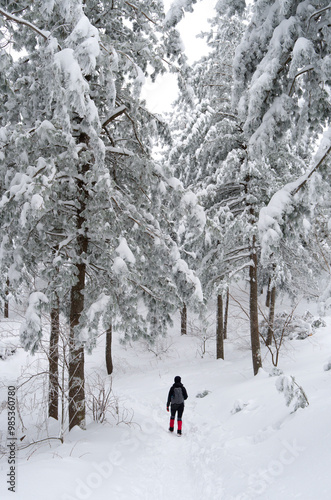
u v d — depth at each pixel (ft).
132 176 26.84
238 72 18.62
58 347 19.58
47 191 17.69
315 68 14.57
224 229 38.86
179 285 23.24
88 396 24.53
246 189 41.16
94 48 16.11
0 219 18.98
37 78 22.06
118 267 19.80
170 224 28.55
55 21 20.51
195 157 41.81
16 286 20.81
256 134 17.30
